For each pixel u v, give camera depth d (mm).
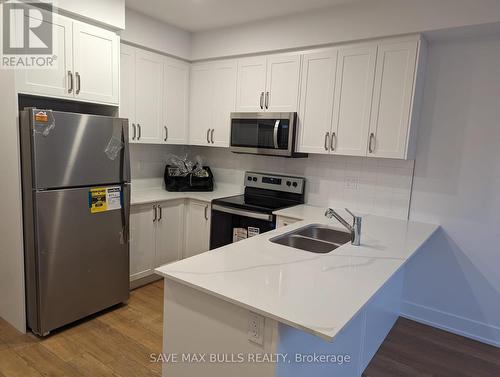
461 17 2305
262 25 3186
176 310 1562
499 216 2559
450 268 2770
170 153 4055
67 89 2475
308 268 1642
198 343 1496
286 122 3068
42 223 2291
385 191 2988
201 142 3775
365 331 2145
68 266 2479
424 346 2564
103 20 2623
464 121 2639
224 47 3447
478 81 2570
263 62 3242
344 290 1407
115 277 2816
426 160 2801
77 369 2139
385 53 2633
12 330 2516
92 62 2613
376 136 2721
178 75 3660
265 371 1291
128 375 2105
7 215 2438
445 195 2744
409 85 2559
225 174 3994
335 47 2857
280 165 3564
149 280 3416
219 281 1454
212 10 3002
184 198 3590
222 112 3576
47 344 2369
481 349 2566
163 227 3418
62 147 2332
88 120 2453
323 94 2938
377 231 2443
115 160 2658
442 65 2686
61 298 2471
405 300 2984
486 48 2523
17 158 2277
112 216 2709
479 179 2613
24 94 2279
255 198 3506
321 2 2723
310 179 3379
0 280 2613
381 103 2678
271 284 1442
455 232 2729
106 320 2711
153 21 3256
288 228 2402
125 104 3178
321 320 1164
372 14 2623
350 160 3139
